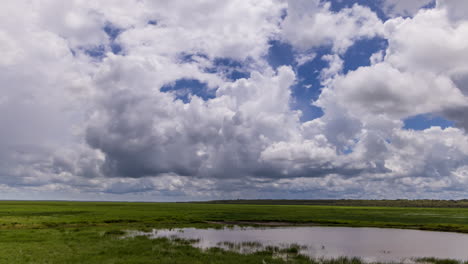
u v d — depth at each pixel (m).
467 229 56.25
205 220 71.12
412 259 30.28
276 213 99.62
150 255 27.91
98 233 42.44
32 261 25.03
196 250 30.67
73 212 87.25
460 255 33.28
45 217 65.81
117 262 24.89
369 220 76.12
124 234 42.72
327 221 70.00
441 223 69.06
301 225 62.94
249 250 32.09
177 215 81.81
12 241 34.47
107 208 122.38
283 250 32.28
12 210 92.00
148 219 67.50
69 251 29.19
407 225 63.53
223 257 27.48
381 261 29.05
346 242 40.84
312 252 32.75
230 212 103.56
